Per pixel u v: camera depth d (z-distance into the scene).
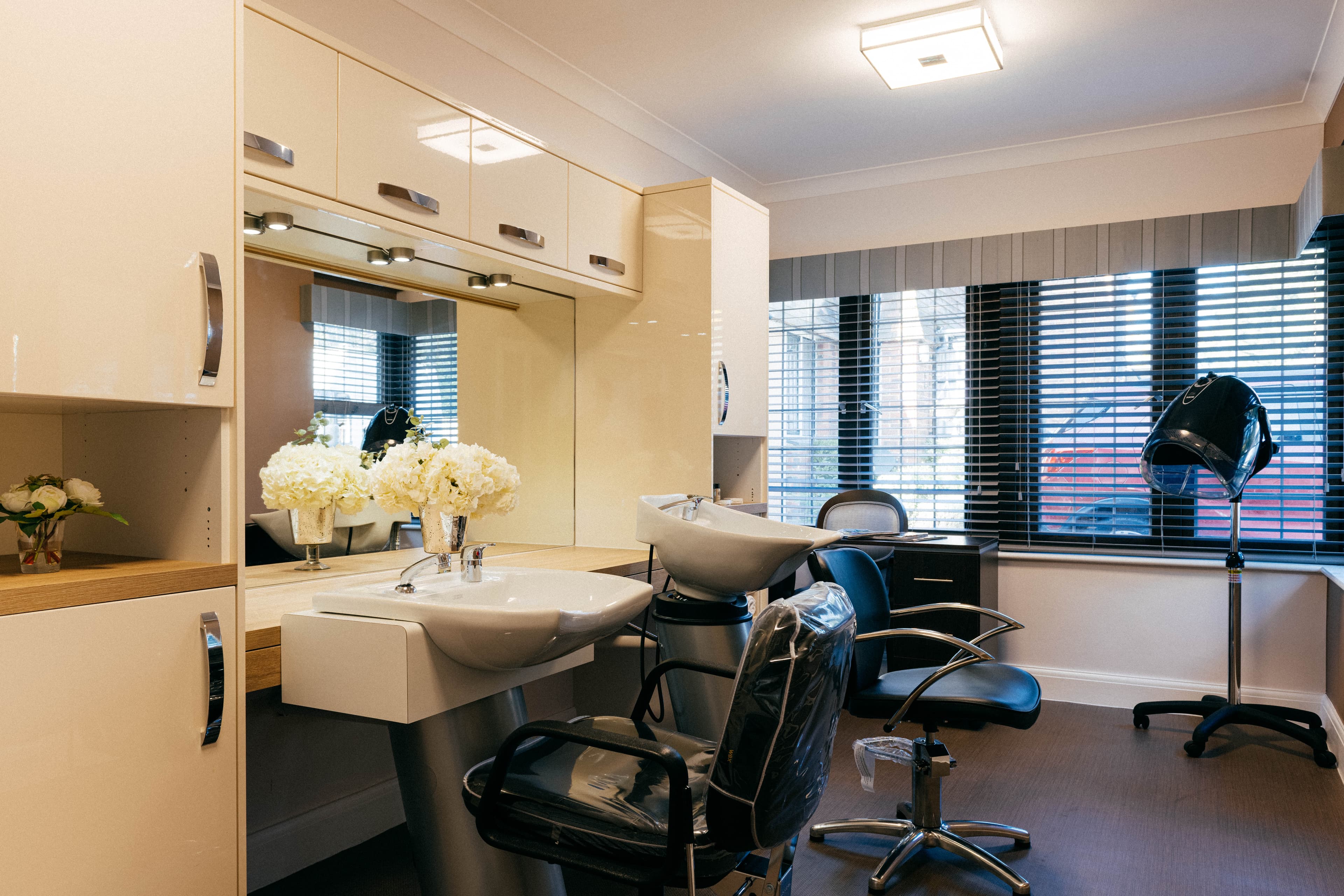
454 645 1.60
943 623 3.69
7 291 1.17
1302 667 3.60
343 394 2.36
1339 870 2.29
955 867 2.34
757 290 3.35
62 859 1.22
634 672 3.03
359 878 2.27
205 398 1.43
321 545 2.28
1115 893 2.18
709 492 2.96
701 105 3.60
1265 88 3.45
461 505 1.94
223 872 1.44
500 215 2.44
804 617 1.36
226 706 1.45
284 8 2.29
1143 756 3.22
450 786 1.80
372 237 2.17
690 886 1.34
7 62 1.18
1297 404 3.70
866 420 4.51
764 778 1.31
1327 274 3.64
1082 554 4.02
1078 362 4.08
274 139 1.81
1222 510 3.83
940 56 3.04
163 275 1.36
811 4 2.78
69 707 1.23
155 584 1.34
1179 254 3.84
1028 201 4.15
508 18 2.87
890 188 4.44
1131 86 3.43
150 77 1.35
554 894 1.87
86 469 1.67
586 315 3.20
